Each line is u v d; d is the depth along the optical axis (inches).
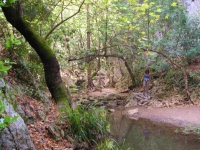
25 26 256.5
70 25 524.4
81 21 534.3
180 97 503.2
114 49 601.0
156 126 379.2
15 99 204.4
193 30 549.6
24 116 204.4
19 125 163.5
